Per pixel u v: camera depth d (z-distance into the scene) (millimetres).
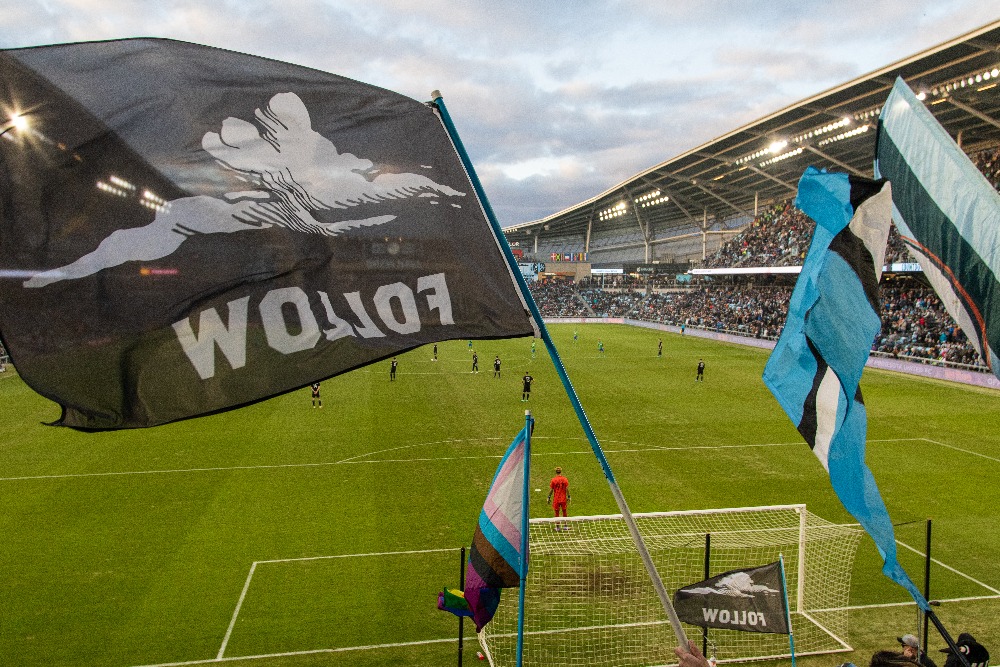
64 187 4082
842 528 15164
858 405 5020
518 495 6438
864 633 12219
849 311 5172
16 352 3957
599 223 122625
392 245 4613
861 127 53562
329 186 4566
